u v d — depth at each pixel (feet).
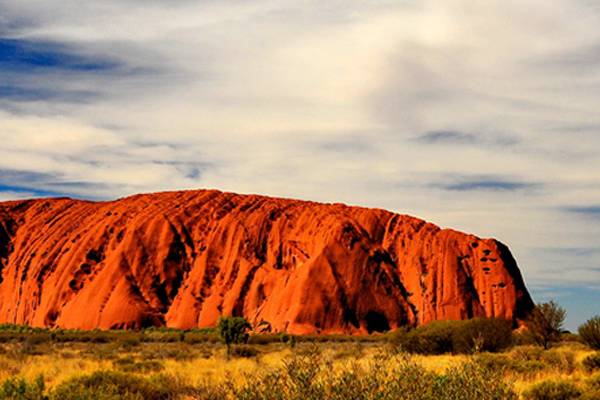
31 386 34.94
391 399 21.24
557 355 82.23
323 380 21.77
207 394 26.78
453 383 22.04
